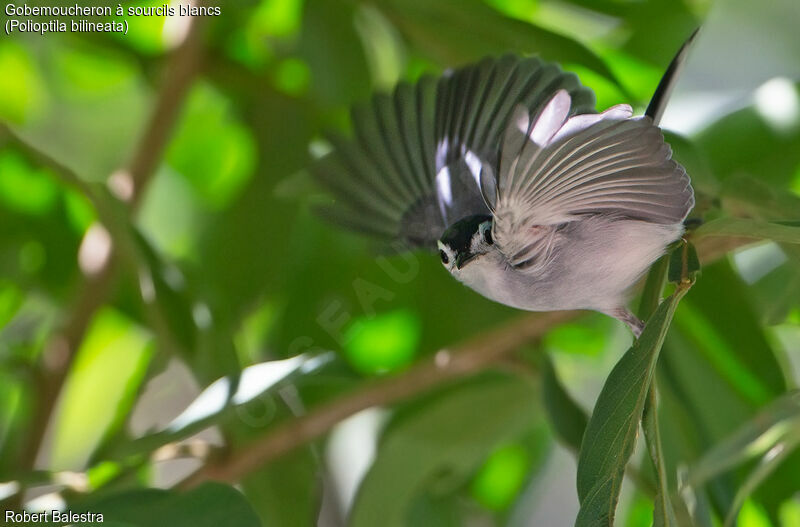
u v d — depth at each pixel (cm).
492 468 261
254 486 253
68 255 260
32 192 260
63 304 260
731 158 253
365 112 247
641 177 240
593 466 238
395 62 262
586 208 242
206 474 249
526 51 252
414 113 247
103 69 263
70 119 265
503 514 261
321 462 257
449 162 247
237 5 257
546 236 243
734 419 250
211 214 260
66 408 261
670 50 257
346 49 259
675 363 250
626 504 258
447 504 260
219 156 263
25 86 264
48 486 248
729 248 245
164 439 243
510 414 255
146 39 261
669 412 251
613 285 244
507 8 259
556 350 262
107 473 246
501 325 254
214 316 252
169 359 253
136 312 259
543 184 240
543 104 240
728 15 270
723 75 270
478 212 247
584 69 254
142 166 255
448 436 254
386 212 249
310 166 248
